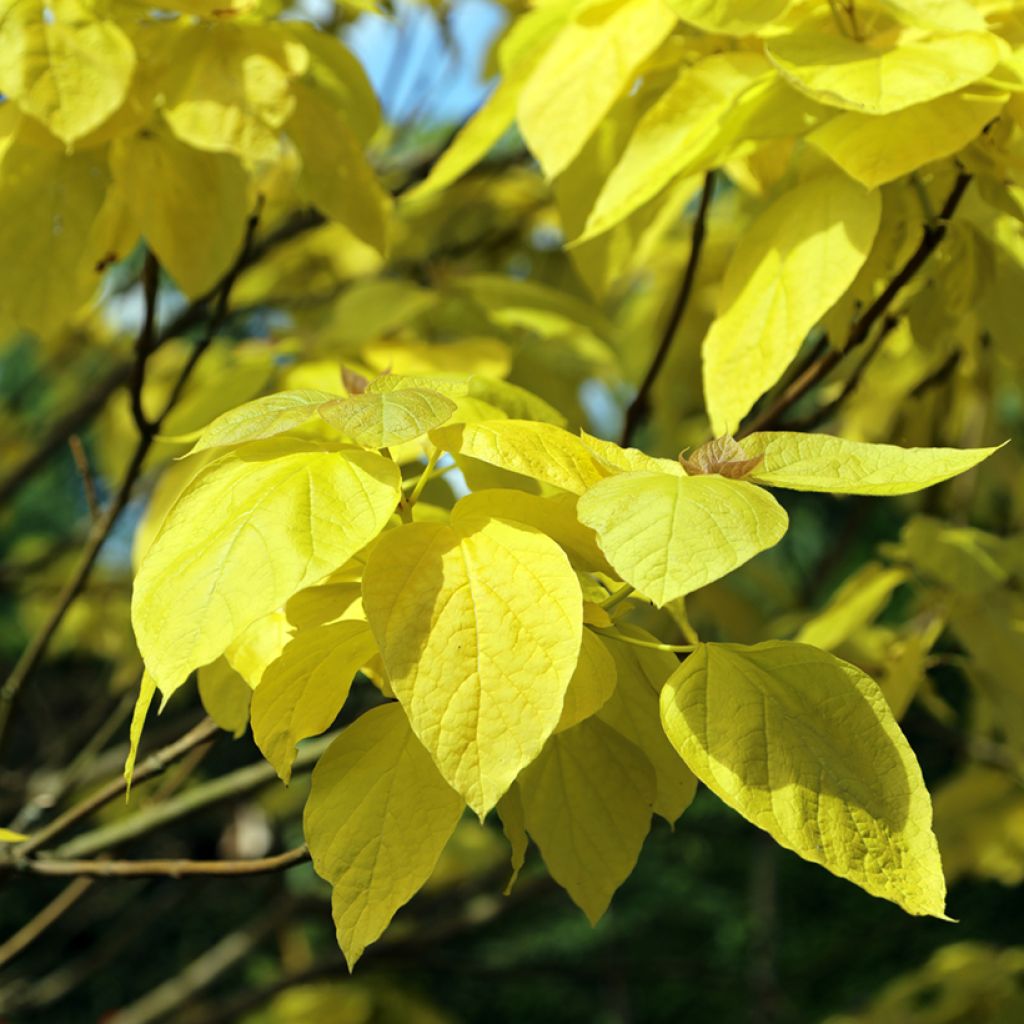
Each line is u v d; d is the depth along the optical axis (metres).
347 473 1.24
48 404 4.70
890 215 1.66
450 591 1.19
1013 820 3.12
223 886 6.99
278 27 1.87
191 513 1.25
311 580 1.18
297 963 5.30
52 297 1.79
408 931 4.23
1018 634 2.04
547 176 1.73
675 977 4.93
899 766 1.21
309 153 1.79
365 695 2.48
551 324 2.40
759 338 1.55
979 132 1.52
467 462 1.46
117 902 5.75
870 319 1.69
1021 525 3.00
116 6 1.68
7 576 3.84
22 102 1.58
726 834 5.14
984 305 1.82
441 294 2.57
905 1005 3.95
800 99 1.59
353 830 1.23
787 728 1.21
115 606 4.00
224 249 1.86
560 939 9.09
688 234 3.50
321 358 2.12
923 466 1.23
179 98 1.67
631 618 2.53
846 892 8.91
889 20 1.64
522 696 1.16
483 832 4.71
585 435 1.28
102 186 1.77
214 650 1.17
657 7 1.71
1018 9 1.63
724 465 1.24
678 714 1.22
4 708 2.11
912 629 2.17
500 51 2.02
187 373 1.94
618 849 1.38
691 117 1.63
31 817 2.21
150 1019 4.27
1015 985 3.49
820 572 3.50
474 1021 8.93
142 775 1.74
